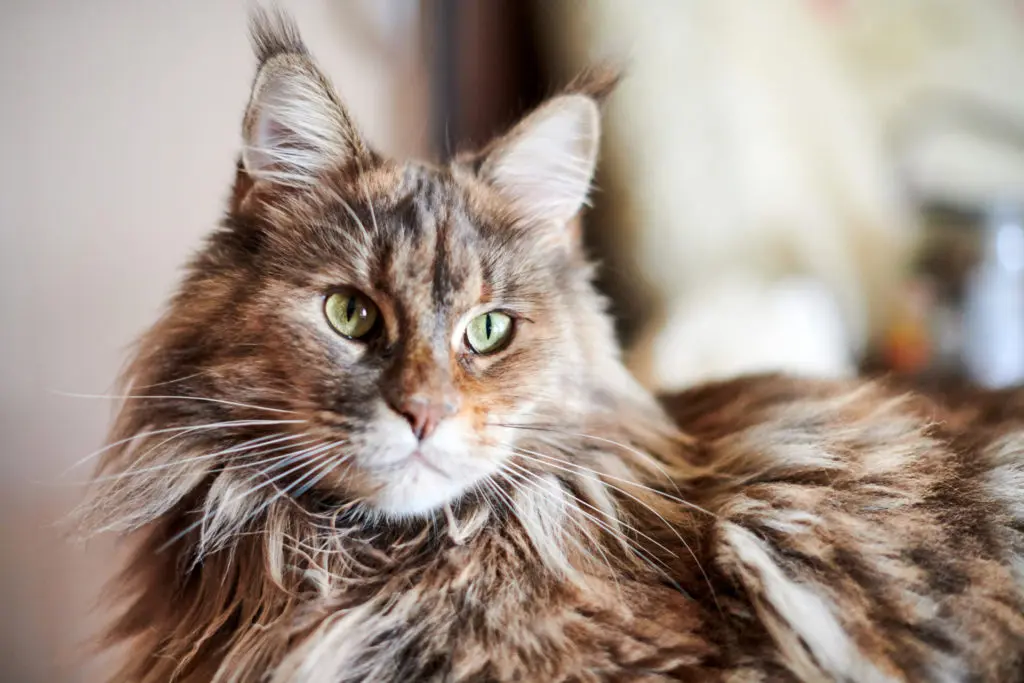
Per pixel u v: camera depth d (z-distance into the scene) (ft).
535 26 2.57
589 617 1.36
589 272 1.68
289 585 1.42
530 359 1.52
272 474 1.44
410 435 1.39
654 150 2.60
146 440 1.46
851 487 1.43
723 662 1.33
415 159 1.77
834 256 2.93
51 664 1.76
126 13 1.84
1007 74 3.41
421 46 2.44
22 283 1.73
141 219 1.87
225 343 1.45
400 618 1.38
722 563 1.39
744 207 2.73
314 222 1.49
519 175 1.61
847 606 1.34
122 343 1.84
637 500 1.47
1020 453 1.45
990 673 1.31
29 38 1.74
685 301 2.54
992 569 1.35
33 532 1.75
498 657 1.33
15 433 1.72
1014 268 2.94
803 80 3.00
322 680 1.34
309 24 2.08
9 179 1.72
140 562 1.51
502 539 1.44
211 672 1.42
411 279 1.45
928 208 3.22
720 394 1.74
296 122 1.50
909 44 3.29
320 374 1.42
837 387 1.68
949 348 2.78
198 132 1.94
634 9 2.59
